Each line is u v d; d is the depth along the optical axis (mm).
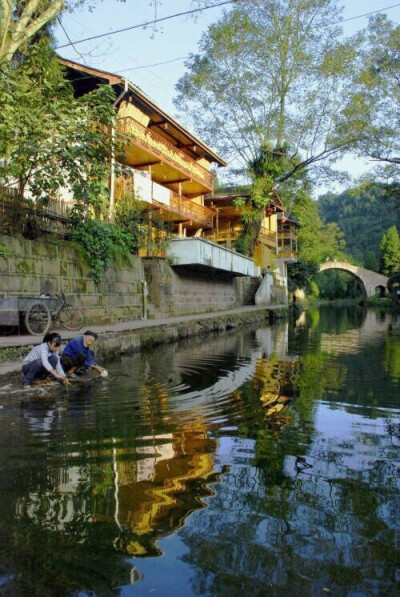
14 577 2197
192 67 23578
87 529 2654
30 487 3229
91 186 10188
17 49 11141
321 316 36438
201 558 2391
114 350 10430
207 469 3639
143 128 19531
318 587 2188
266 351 12281
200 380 7738
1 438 4367
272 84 23297
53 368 6906
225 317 19844
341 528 2742
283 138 23609
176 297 18250
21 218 9844
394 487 3371
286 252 40875
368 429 4941
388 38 22594
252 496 3154
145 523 2734
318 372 8844
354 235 113562
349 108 21906
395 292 67688
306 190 25219
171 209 22922
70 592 2100
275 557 2424
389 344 14508
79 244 11742
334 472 3650
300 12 21688
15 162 9383
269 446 4281
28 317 9211
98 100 9891
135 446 4184
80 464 3699
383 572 2322
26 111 8680
